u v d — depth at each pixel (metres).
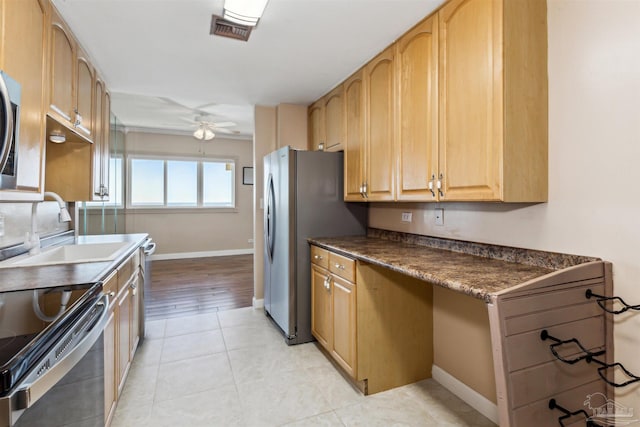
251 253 6.93
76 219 2.80
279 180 2.92
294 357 2.50
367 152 2.45
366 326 2.04
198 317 3.33
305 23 1.92
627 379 1.26
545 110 1.49
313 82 2.88
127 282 2.01
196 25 1.94
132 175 6.00
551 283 1.19
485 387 1.83
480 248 1.86
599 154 1.33
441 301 2.15
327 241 2.59
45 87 1.61
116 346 1.69
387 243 2.46
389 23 1.92
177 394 1.99
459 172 1.62
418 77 1.91
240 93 3.17
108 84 2.90
